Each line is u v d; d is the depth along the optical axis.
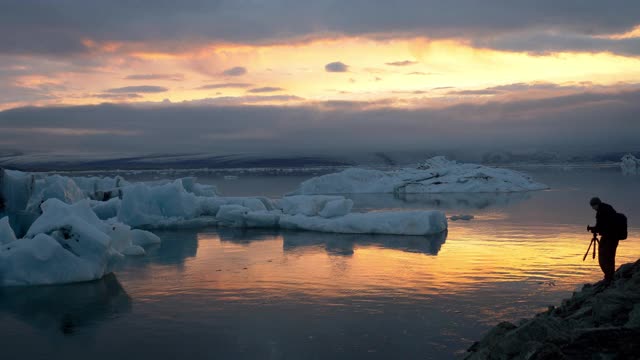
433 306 12.02
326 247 20.80
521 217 30.89
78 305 12.90
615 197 42.78
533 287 13.55
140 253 19.95
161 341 10.23
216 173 178.75
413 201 45.97
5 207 21.12
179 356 9.45
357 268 16.42
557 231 24.48
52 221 16.16
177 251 20.52
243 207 29.55
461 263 16.91
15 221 20.95
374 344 9.75
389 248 20.20
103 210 30.62
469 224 27.72
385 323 10.91
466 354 9.09
